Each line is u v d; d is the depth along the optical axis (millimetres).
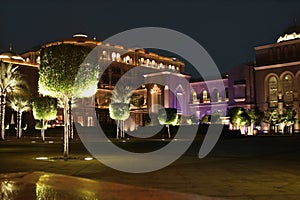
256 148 26000
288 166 13578
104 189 7750
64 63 16578
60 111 69250
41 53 17203
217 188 8594
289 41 76062
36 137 55375
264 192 8062
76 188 7758
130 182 9570
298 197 7477
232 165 13969
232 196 7594
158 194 7152
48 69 16703
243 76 79812
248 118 56750
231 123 57688
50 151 22547
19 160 15977
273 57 78062
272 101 76562
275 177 10508
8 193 7355
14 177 9375
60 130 56750
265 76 77500
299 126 70500
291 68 73812
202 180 9914
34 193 7348
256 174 11211
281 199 7277
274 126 71062
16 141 40812
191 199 6707
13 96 51844
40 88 17234
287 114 65688
